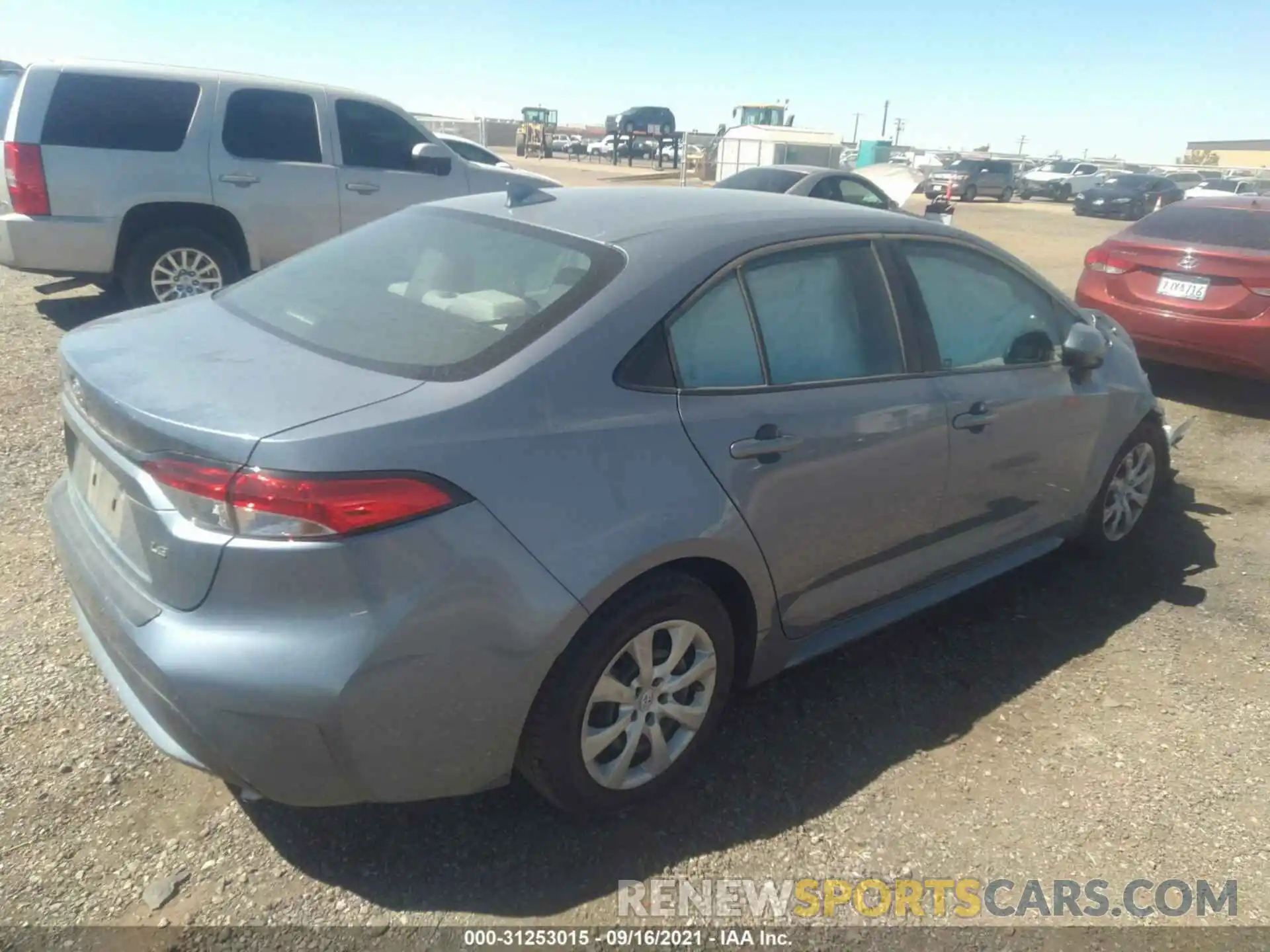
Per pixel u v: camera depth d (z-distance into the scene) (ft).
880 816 9.26
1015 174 138.51
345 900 7.94
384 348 8.49
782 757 10.03
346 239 11.38
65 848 8.27
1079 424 13.14
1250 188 116.88
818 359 10.09
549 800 8.64
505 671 7.65
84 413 8.54
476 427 7.60
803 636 10.47
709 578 9.39
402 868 8.30
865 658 12.03
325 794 7.50
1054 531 13.67
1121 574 14.60
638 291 8.82
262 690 6.96
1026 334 12.67
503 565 7.48
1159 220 24.80
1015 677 11.74
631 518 8.16
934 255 11.66
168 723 7.36
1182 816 9.43
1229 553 15.44
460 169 28.48
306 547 6.91
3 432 17.15
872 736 10.45
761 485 9.20
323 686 6.98
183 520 7.14
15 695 10.13
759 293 9.73
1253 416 23.15
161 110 23.98
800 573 9.93
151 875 8.06
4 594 11.98
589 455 8.07
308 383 7.84
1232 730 10.84
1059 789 9.74
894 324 10.89
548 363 8.14
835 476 9.90
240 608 7.04
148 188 23.81
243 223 25.09
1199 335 22.80
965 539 12.04
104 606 7.81
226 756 7.18
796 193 40.06
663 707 9.00
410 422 7.35
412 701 7.33
